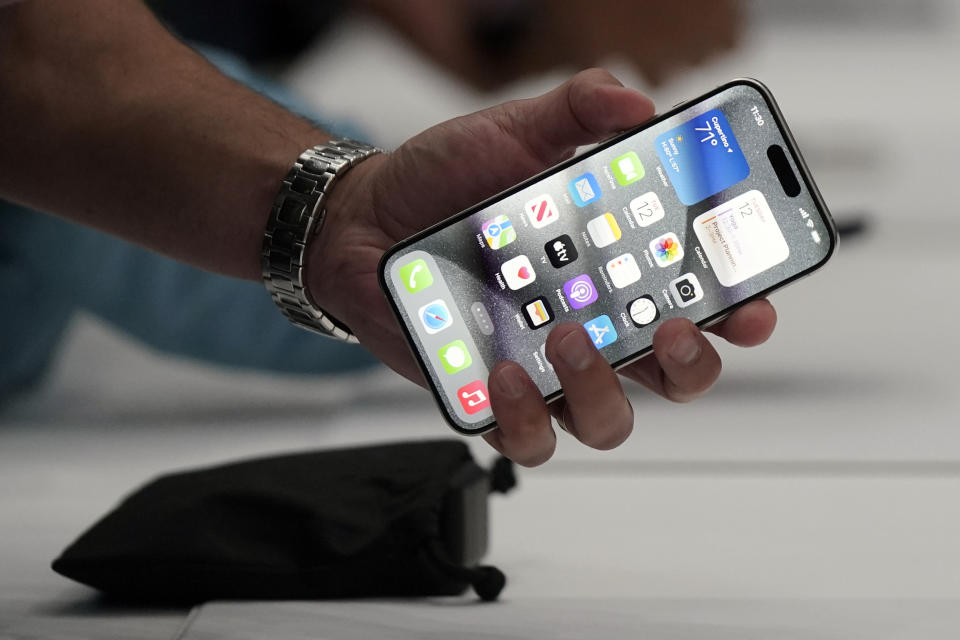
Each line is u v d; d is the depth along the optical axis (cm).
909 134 501
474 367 139
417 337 140
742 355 306
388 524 150
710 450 232
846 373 283
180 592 150
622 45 335
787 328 329
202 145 164
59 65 168
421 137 154
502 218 142
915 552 168
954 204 427
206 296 280
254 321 283
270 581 148
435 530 150
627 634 134
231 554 148
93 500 213
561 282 141
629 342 139
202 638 134
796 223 140
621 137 143
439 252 141
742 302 140
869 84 599
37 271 282
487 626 138
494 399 133
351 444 246
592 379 132
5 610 149
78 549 151
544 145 154
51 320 294
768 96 142
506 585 157
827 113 546
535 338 139
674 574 161
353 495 154
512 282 141
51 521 199
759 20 717
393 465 160
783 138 141
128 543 150
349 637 134
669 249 141
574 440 247
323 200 157
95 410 288
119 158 165
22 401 300
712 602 147
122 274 279
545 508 202
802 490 205
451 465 160
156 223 167
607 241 141
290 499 152
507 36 376
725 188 141
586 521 192
